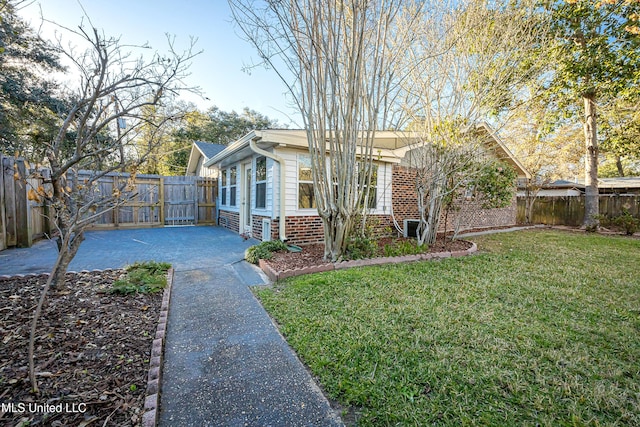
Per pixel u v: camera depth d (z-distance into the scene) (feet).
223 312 10.53
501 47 19.11
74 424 5.13
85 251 19.80
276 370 7.18
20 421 5.09
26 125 35.53
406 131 22.58
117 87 9.86
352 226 17.26
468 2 18.85
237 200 30.58
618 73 30.12
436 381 6.61
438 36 19.48
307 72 14.94
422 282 13.55
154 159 15.70
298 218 22.67
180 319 9.93
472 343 8.23
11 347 7.33
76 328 8.53
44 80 35.22
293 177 22.38
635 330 9.09
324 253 17.80
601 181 53.88
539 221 48.26
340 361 7.37
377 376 6.80
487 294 12.15
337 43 14.32
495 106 21.95
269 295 11.98
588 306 11.00
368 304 10.87
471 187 24.21
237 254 19.74
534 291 12.59
